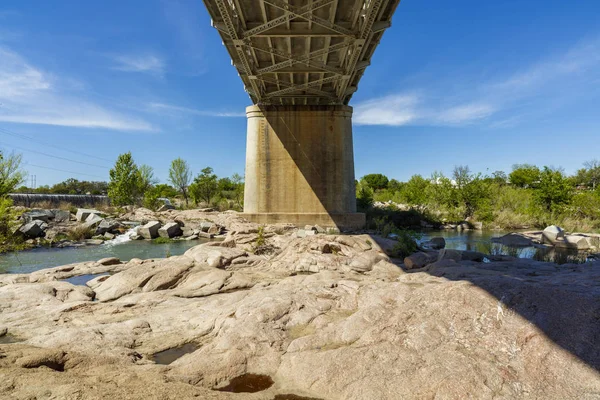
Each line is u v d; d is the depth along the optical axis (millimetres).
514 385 3932
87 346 5930
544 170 32094
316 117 28688
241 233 20062
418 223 32344
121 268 13773
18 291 9609
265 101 29938
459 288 5715
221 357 5230
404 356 4652
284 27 18500
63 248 20969
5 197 21562
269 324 6312
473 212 33875
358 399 4117
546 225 29031
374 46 20828
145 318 7582
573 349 4172
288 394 4328
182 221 29438
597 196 28969
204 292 10078
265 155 28812
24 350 4648
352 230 26766
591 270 10102
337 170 28562
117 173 43125
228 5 16719
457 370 4211
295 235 20859
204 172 49344
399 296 6688
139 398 3586
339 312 7020
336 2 16000
